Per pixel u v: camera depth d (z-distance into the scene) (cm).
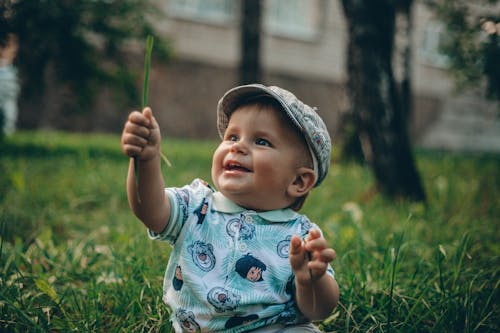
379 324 196
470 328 196
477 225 344
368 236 304
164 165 539
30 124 976
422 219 373
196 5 1195
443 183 500
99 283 221
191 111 1206
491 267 264
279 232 172
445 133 1534
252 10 798
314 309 160
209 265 166
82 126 1060
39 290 223
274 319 164
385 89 443
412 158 450
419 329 206
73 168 526
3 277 223
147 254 257
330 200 438
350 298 214
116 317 201
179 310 167
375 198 442
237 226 170
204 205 174
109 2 633
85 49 623
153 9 707
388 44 448
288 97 174
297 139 175
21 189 397
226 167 174
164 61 732
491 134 1488
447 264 257
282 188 173
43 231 308
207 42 1205
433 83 1493
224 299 160
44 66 613
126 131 154
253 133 172
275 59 1288
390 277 233
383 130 441
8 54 593
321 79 1344
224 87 1232
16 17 544
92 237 311
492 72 449
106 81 667
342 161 706
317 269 149
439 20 514
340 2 468
